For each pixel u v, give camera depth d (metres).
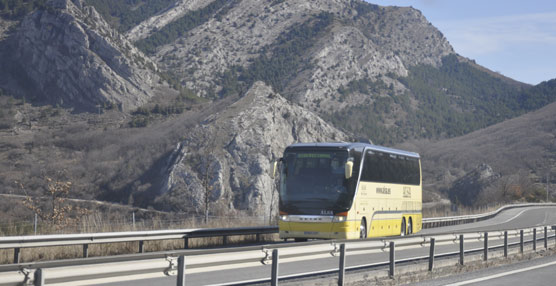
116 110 192.38
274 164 22.33
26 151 145.25
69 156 140.38
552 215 67.50
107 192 113.06
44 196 36.31
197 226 24.83
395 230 26.16
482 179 149.25
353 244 11.73
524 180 132.75
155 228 23.38
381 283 11.93
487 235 17.27
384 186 25.05
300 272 14.53
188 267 7.94
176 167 112.00
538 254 20.73
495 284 12.62
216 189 106.31
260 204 105.12
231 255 8.68
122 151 133.12
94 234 17.30
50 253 17.27
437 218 45.16
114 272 7.05
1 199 81.38
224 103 143.12
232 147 117.56
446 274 14.19
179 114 184.00
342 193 21.98
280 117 133.62
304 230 22.06
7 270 6.15
